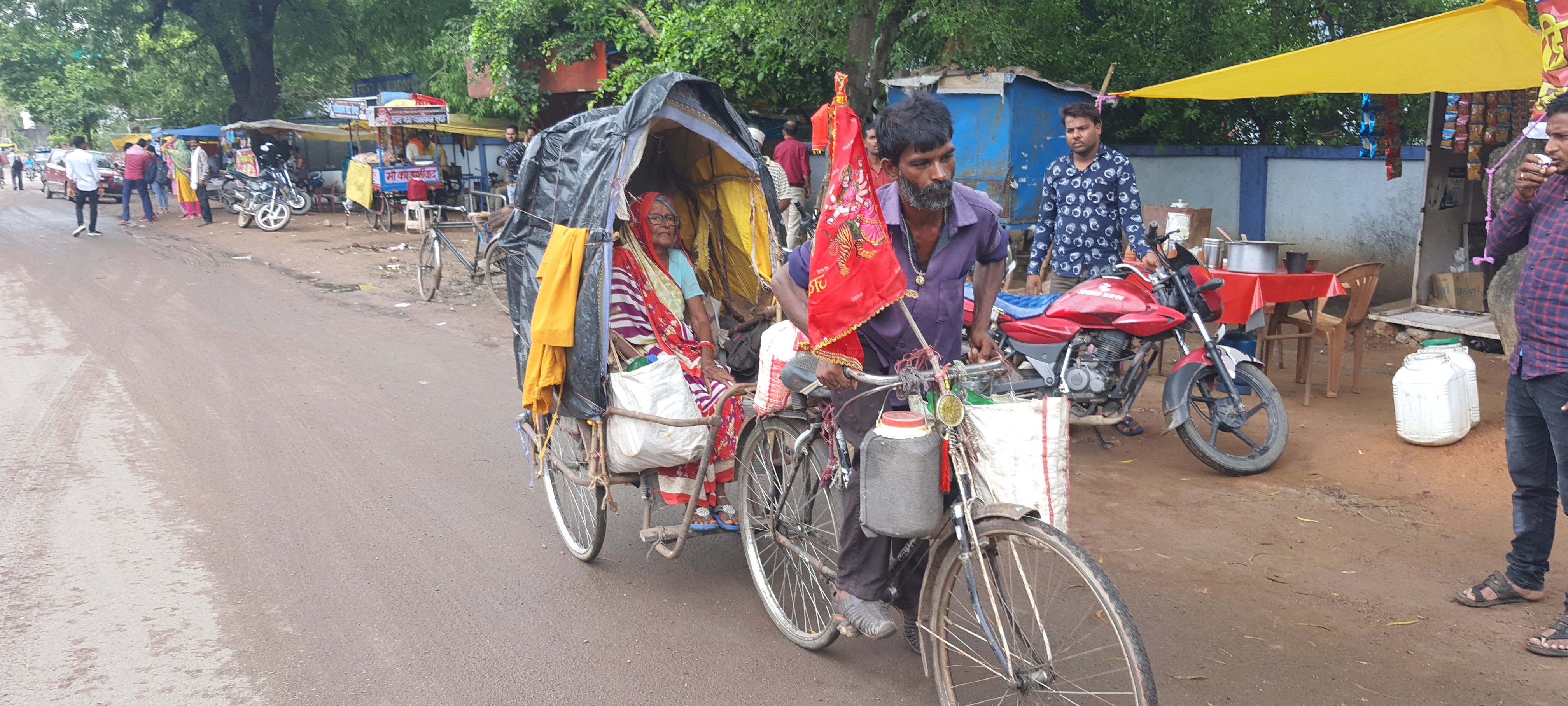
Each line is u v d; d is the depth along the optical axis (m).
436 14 21.89
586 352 3.59
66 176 26.91
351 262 13.84
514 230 4.07
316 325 9.32
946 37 10.30
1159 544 4.23
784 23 10.05
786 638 3.49
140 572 3.99
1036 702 2.74
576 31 15.09
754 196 4.02
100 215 21.66
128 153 19.38
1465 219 8.73
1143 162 11.46
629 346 3.80
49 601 3.72
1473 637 3.37
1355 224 9.78
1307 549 4.14
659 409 3.52
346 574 4.01
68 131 38.25
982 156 9.96
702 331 4.11
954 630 3.11
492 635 3.52
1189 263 5.29
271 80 25.36
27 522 4.47
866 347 2.88
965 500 2.63
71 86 31.28
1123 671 3.18
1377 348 7.88
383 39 23.81
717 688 3.16
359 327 9.23
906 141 2.54
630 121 3.54
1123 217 5.45
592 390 3.64
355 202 18.69
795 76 12.34
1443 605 3.61
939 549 2.80
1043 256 5.97
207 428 5.93
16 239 16.52
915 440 2.62
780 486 3.54
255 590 3.85
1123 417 5.23
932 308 2.81
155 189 22.47
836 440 3.04
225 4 23.59
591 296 3.55
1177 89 6.81
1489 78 6.34
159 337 8.59
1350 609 3.61
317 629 3.55
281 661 3.32
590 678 3.23
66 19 24.56
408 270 13.14
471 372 7.45
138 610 3.67
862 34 9.58
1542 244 3.19
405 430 5.95
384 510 4.70
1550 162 3.13
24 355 7.84
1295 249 9.94
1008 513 2.50
